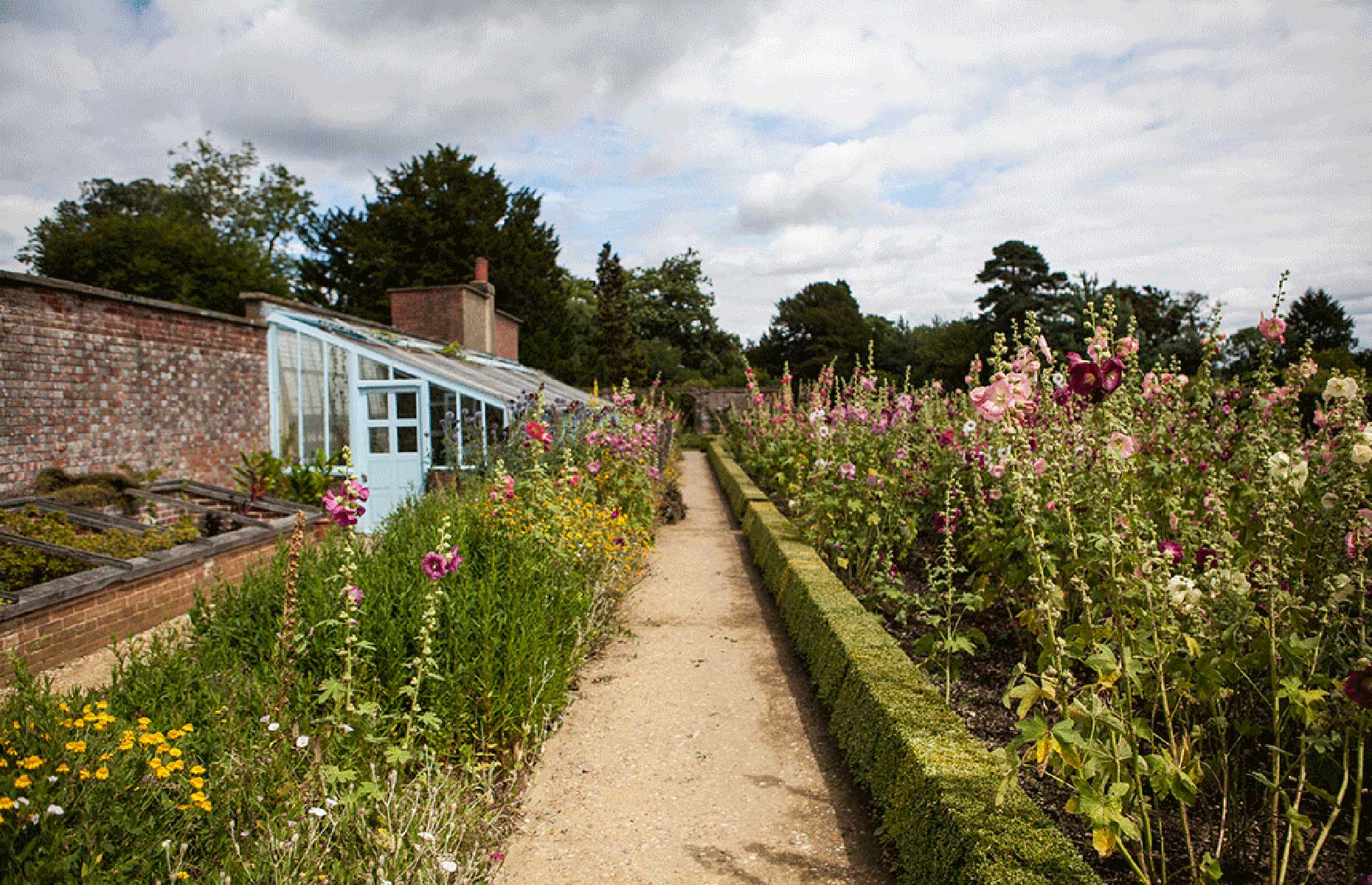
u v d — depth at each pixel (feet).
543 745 14.61
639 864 11.29
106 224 74.49
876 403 29.91
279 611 14.78
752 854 11.53
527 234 113.91
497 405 39.99
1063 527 14.39
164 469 32.32
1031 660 16.20
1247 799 10.34
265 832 8.77
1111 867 9.63
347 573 12.73
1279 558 9.79
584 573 20.92
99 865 7.28
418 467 39.24
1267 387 15.55
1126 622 10.36
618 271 140.05
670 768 14.28
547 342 113.39
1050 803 11.10
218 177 122.42
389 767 11.80
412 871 9.28
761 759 14.64
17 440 26.91
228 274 77.92
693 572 30.40
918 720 12.16
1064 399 12.82
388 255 100.01
